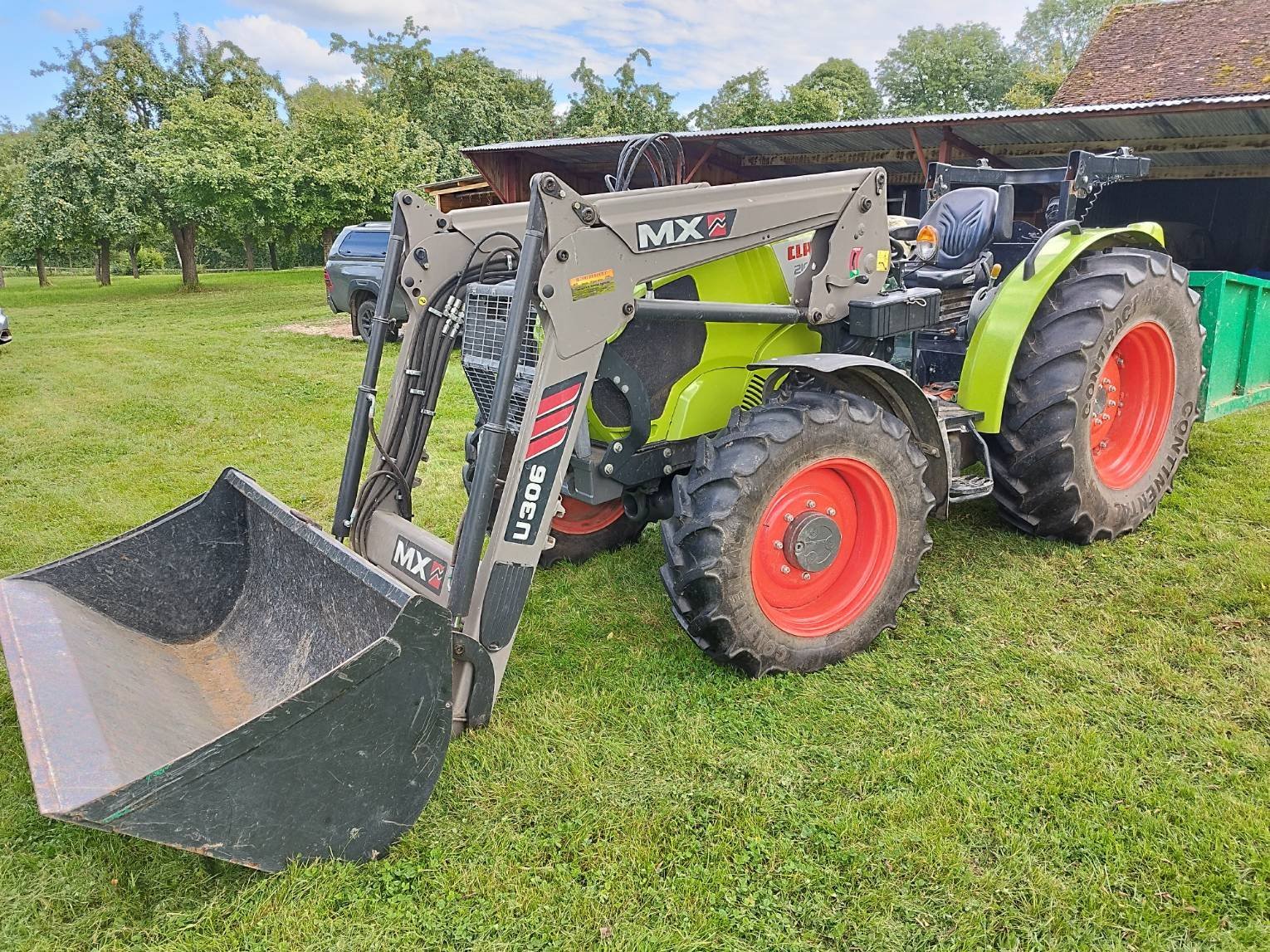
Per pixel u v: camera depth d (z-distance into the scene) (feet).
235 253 181.57
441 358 10.61
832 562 10.11
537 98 128.57
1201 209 46.60
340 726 6.86
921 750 8.59
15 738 9.48
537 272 8.15
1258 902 6.68
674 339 10.68
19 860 7.48
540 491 8.60
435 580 9.18
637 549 14.07
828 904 6.85
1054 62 141.28
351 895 6.97
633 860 7.31
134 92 85.97
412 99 110.22
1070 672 9.93
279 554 10.00
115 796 6.03
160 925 6.79
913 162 42.86
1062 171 14.10
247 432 23.65
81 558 9.69
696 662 10.46
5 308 71.51
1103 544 13.37
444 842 7.59
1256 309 16.97
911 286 13.89
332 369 33.17
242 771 6.51
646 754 8.73
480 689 8.72
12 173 103.35
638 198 8.71
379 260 38.06
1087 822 7.57
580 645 11.03
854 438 9.77
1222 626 10.80
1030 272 12.41
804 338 11.54
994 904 6.79
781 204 10.03
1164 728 8.88
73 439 23.09
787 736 8.95
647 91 100.83
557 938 6.59
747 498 9.18
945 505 11.24
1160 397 14.11
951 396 13.16
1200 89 47.91
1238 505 14.48
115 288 94.27
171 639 10.14
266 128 74.59
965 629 11.03
